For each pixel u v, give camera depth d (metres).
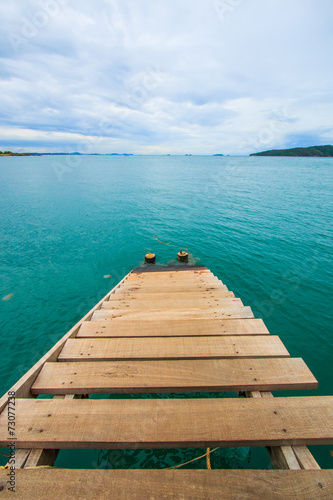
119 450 3.08
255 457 2.98
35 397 2.53
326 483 1.56
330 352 5.26
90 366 2.64
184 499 1.47
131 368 2.60
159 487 1.53
